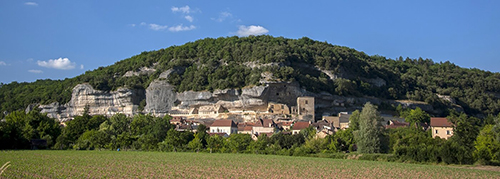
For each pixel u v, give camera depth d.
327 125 158.50
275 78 190.75
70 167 66.62
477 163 82.19
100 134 124.75
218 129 163.50
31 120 140.88
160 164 73.38
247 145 115.00
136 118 157.75
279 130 161.88
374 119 102.25
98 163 73.56
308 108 186.25
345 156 95.88
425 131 137.50
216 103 199.12
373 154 93.69
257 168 69.00
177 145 119.31
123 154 97.75
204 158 87.25
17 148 121.75
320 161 83.19
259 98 189.62
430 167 74.12
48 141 129.12
